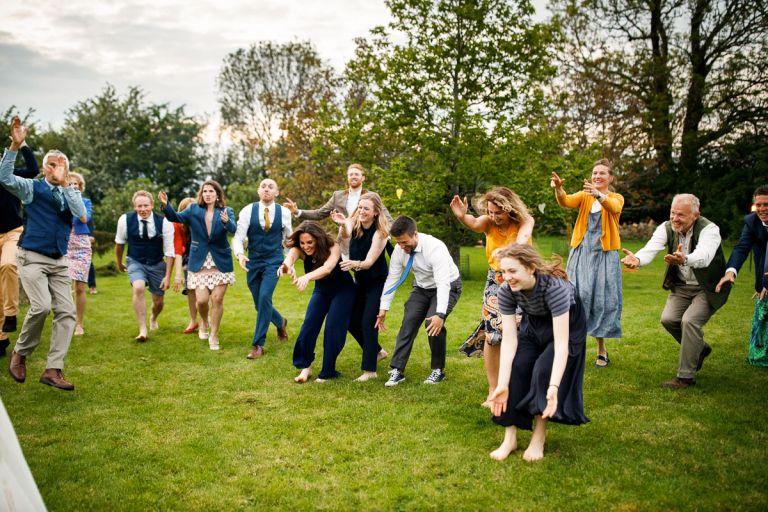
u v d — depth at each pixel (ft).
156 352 20.71
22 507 6.44
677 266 16.49
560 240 66.03
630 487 10.18
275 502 9.94
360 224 17.30
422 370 18.31
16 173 18.02
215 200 21.35
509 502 9.77
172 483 10.64
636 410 14.07
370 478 10.80
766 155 78.54
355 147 46.73
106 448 12.19
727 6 75.10
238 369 18.52
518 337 11.81
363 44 49.49
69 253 22.85
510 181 42.27
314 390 16.26
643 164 79.30
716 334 22.41
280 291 36.76
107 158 122.62
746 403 14.47
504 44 43.16
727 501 9.63
